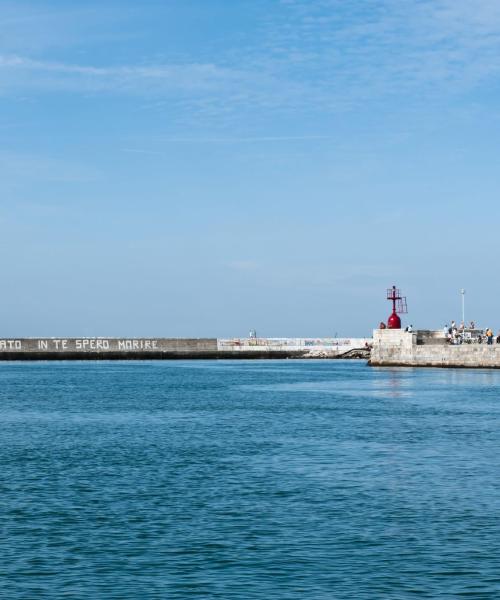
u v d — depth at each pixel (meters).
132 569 22.88
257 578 22.12
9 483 34.66
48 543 25.38
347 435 50.66
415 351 143.12
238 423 58.19
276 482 34.72
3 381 116.00
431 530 26.70
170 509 29.75
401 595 20.83
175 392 92.19
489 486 33.72
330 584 21.64
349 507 29.97
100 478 35.75
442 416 62.84
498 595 20.81
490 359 131.88
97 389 97.75
